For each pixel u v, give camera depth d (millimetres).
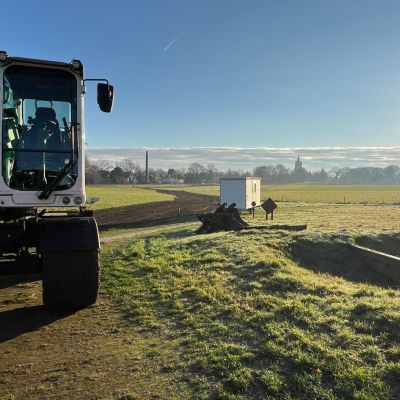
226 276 9445
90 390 4711
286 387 4488
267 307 6961
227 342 5750
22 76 7477
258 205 37156
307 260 13211
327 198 64375
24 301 8500
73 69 7629
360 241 15070
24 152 7484
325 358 4926
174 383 4770
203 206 45969
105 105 7754
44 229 7234
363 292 7430
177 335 6238
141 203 50469
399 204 48406
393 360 4730
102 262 12375
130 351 5746
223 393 4438
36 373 5191
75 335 6441
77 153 7676
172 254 12742
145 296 8430
